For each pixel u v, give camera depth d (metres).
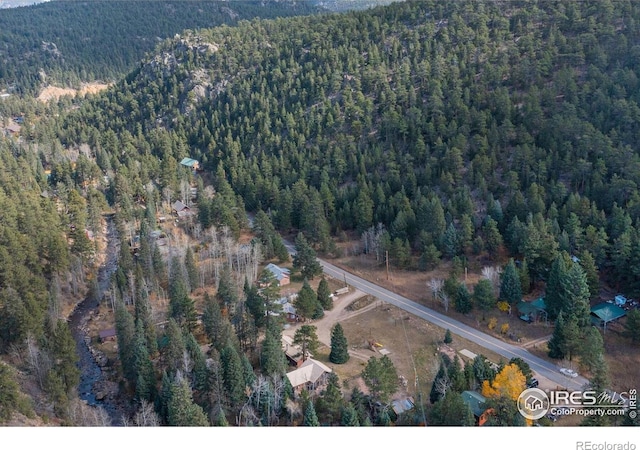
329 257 145.62
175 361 91.25
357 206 151.50
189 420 75.62
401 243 132.88
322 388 90.12
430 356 100.25
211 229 152.75
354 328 111.50
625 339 101.44
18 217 140.88
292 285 130.38
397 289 126.44
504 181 151.62
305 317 113.94
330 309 119.62
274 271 132.62
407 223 141.50
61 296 128.50
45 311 111.50
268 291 109.12
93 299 133.62
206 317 102.19
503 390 77.31
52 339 96.50
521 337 104.44
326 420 81.38
